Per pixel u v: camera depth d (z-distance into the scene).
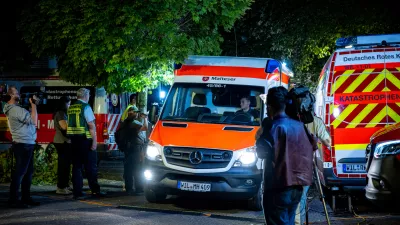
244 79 10.58
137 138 11.25
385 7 19.11
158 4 11.55
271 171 5.45
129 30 11.27
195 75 10.80
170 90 10.82
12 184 9.22
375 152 8.04
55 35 11.83
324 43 19.80
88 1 11.28
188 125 10.08
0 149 17.14
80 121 10.34
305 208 7.11
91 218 8.55
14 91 9.20
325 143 7.36
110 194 11.36
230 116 10.23
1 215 8.59
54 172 12.77
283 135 5.44
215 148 9.41
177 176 9.53
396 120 9.05
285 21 18.97
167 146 9.62
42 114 17.31
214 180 9.38
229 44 19.00
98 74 12.11
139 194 11.38
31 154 9.32
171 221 8.51
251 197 9.47
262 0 18.98
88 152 10.55
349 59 9.20
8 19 15.93
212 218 8.87
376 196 7.96
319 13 18.91
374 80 9.12
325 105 9.23
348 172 9.12
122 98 17.98
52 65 17.16
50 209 9.25
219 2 12.48
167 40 11.55
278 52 19.00
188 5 11.91
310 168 5.51
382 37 9.34
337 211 9.52
